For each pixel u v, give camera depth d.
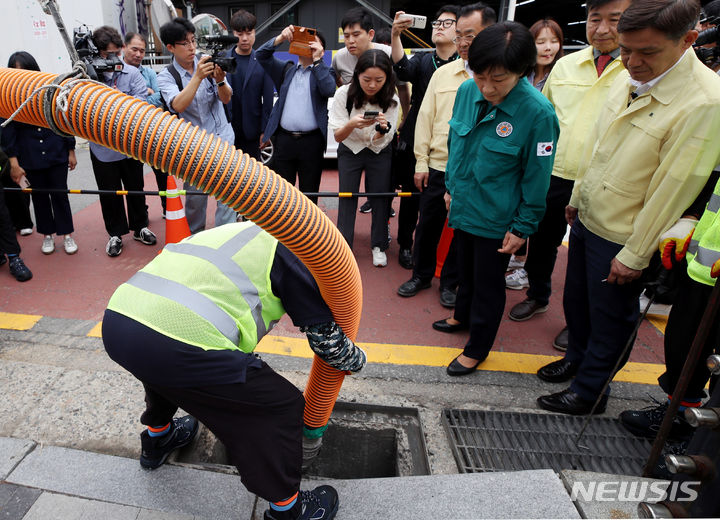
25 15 7.35
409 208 3.81
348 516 1.64
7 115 1.10
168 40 3.46
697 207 1.78
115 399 2.25
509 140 2.12
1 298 3.26
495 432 2.17
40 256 3.96
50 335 2.82
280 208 1.06
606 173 2.00
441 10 3.38
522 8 7.14
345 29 3.63
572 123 2.82
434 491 1.71
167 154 0.99
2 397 2.23
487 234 2.30
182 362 1.20
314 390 1.65
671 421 1.33
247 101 4.19
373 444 2.29
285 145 3.82
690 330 1.87
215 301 1.25
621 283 1.95
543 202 2.19
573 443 2.12
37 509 1.66
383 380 2.54
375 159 3.64
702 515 1.20
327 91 3.63
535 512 1.60
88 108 0.98
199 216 3.88
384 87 3.39
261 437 1.33
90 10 7.55
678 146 1.69
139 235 4.27
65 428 2.06
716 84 1.66
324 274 1.23
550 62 3.23
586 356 2.26
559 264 4.16
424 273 3.55
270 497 1.39
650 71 1.71
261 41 7.21
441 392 2.46
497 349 2.88
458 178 2.37
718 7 2.60
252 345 1.36
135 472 1.82
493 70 1.93
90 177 6.20
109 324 1.26
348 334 1.49
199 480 1.79
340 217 3.78
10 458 1.84
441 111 3.12
